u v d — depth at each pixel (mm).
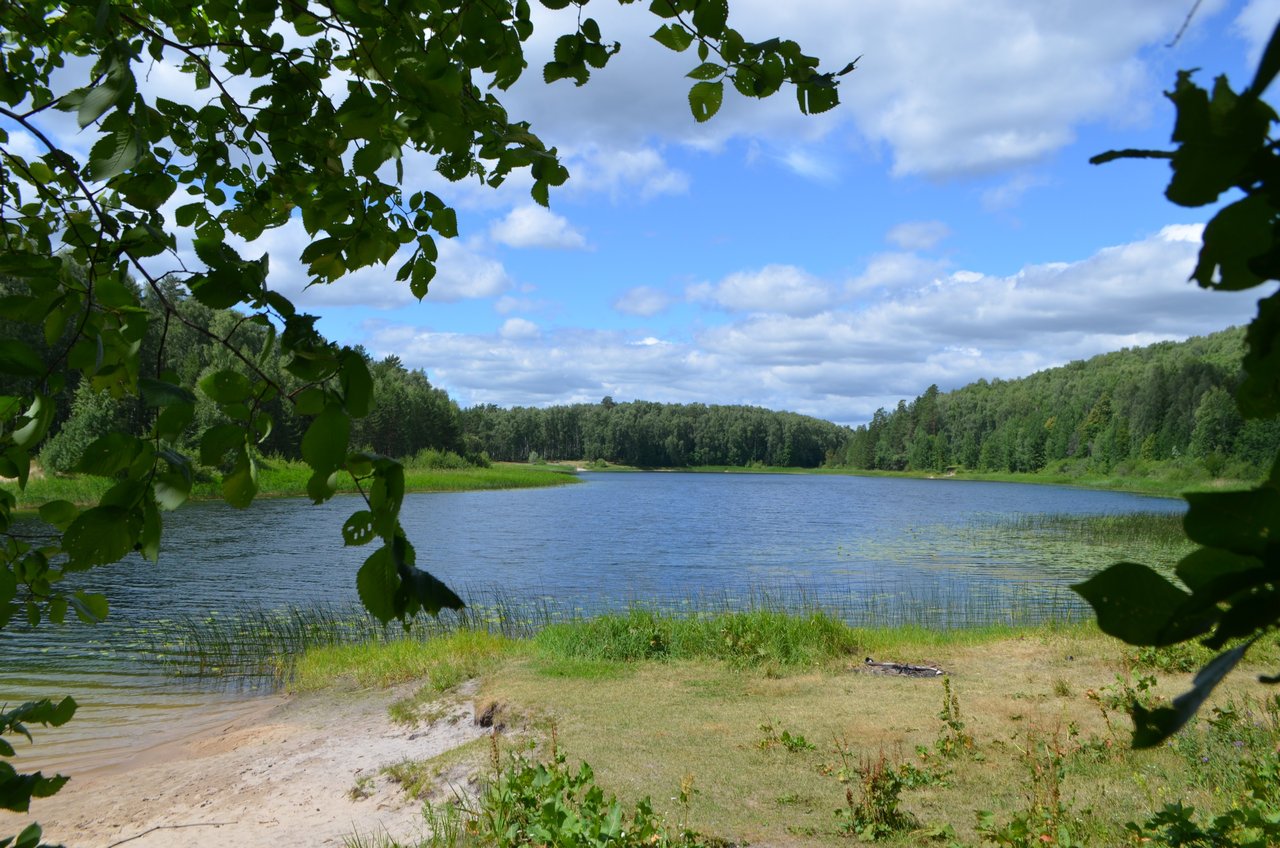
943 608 16469
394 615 1155
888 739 7145
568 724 7836
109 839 6508
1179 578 568
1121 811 5059
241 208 2254
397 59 1793
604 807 4508
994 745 6738
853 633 11781
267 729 9195
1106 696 7984
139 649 13164
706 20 1854
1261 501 525
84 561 1103
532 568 23516
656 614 12969
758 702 8500
